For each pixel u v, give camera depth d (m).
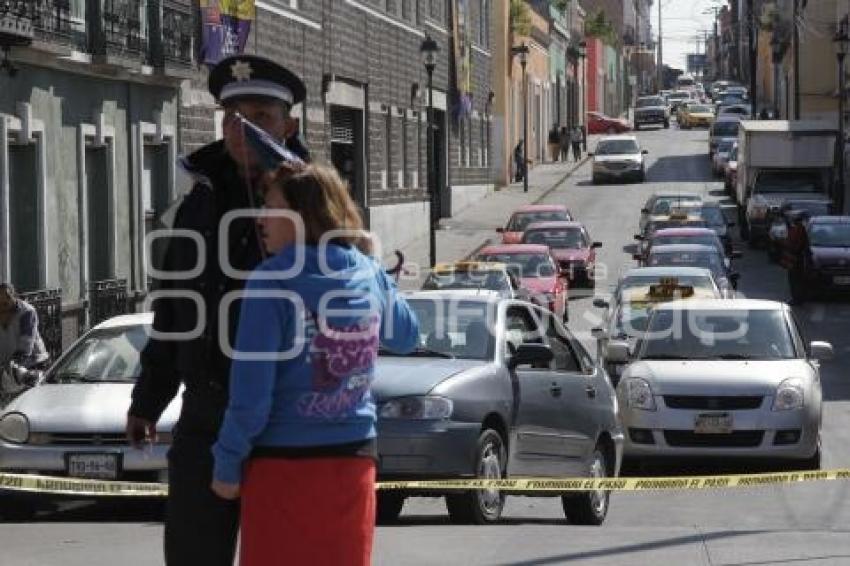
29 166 51.88
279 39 80.88
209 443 13.52
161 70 60.75
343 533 12.38
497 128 165.75
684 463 39.75
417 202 119.38
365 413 12.59
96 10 55.34
